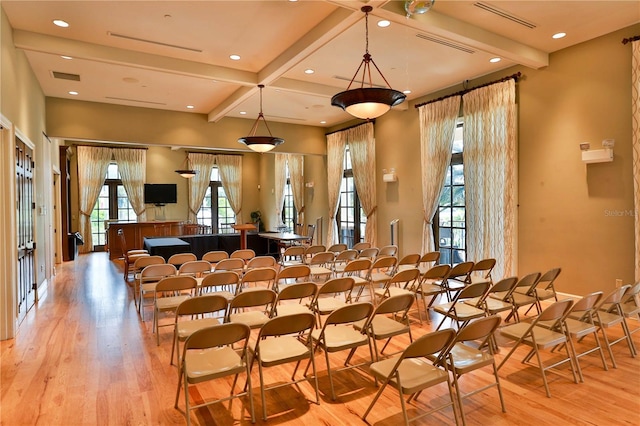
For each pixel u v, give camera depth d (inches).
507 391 112.3
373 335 118.8
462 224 268.1
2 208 157.9
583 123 195.2
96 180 468.1
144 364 132.9
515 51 193.5
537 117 214.7
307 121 376.2
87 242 466.0
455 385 94.0
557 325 120.6
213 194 555.5
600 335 157.0
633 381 117.3
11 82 170.4
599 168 189.6
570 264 201.3
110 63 206.4
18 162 177.3
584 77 194.7
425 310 178.7
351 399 109.4
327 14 170.6
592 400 106.8
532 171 217.6
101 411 103.1
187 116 332.8
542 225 213.0
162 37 192.5
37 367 130.3
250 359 108.0
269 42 198.5
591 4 159.8
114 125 304.5
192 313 120.3
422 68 231.6
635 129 172.9
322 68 234.1
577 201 198.2
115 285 265.0
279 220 513.7
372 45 198.5
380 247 331.3
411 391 86.7
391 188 319.0
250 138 257.4
